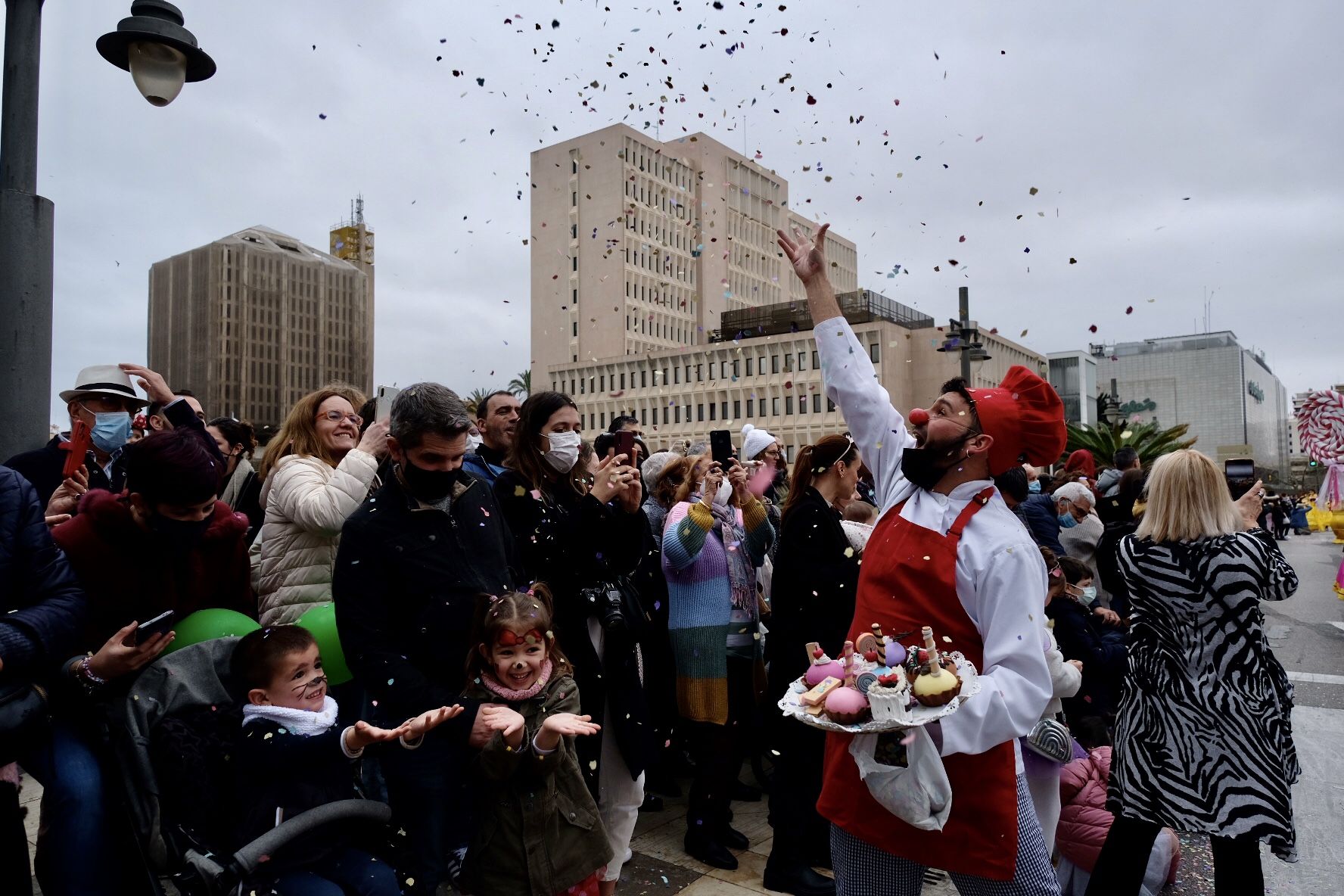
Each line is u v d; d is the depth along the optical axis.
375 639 2.41
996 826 1.98
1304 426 17.81
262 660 2.28
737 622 3.97
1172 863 3.59
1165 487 2.89
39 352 4.15
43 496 3.75
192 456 2.44
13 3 4.13
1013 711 1.92
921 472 2.24
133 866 2.28
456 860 2.62
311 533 3.12
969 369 13.74
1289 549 22.50
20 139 4.12
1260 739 2.69
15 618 2.14
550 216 69.81
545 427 3.31
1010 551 2.04
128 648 2.20
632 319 64.75
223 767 2.30
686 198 70.19
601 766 3.11
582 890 2.58
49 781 2.29
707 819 3.67
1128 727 2.93
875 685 1.85
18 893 2.30
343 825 2.31
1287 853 2.61
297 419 3.52
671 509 3.94
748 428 5.27
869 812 2.10
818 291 2.80
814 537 3.50
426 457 2.47
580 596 3.06
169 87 4.57
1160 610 2.84
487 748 2.33
